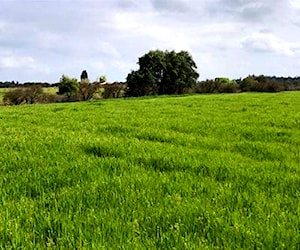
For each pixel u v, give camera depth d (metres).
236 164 8.74
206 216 5.34
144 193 6.37
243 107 28.86
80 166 8.21
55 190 6.71
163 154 9.50
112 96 89.69
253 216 5.44
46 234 4.87
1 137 12.54
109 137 12.64
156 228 5.00
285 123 17.55
